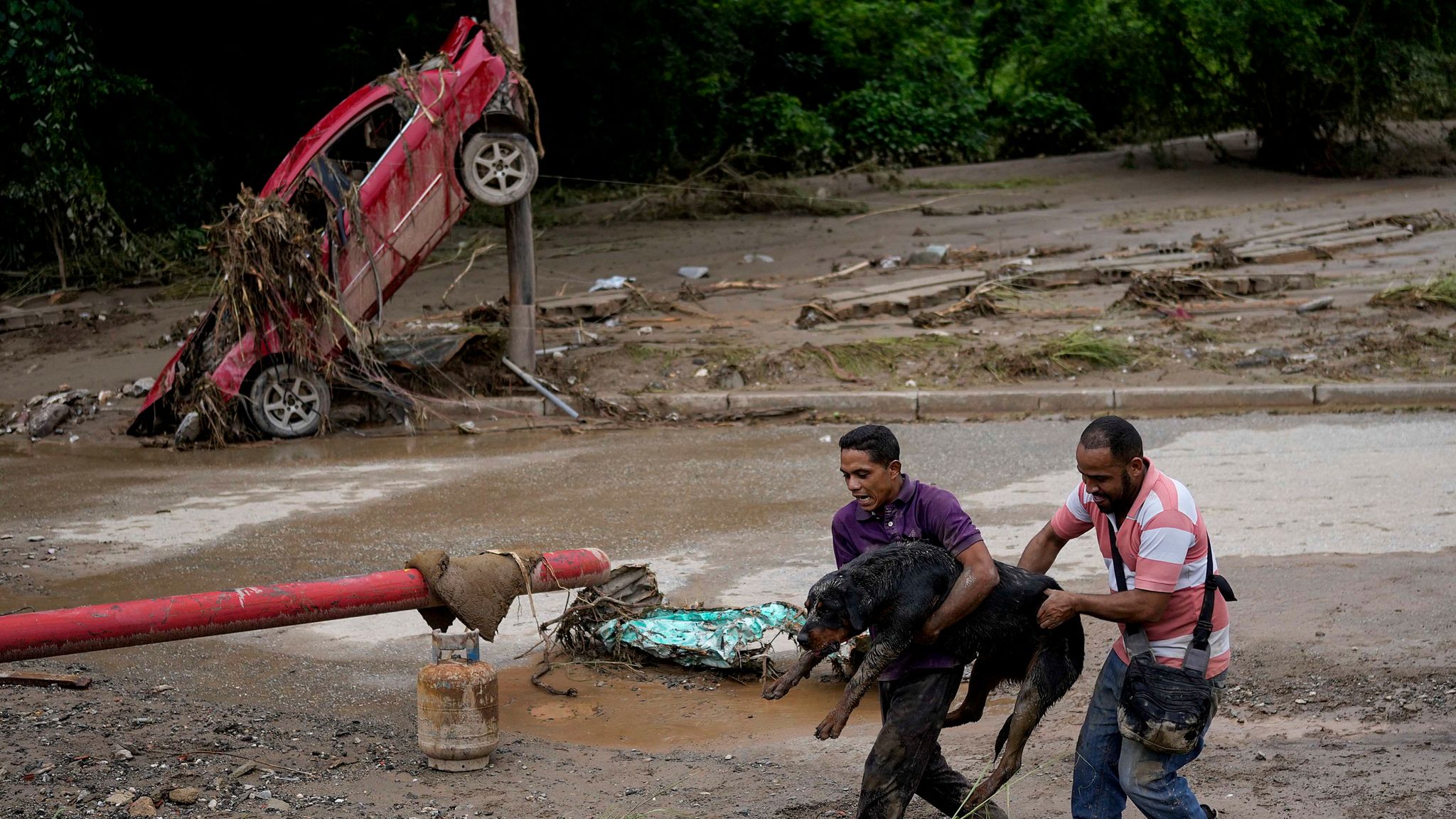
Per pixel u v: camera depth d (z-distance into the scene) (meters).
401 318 16.42
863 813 3.90
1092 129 33.22
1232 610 6.52
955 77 35.00
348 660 6.62
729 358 13.55
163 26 25.22
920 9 37.69
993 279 16.45
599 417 12.71
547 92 29.42
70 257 20.47
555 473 10.60
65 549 8.62
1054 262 18.02
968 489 9.48
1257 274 15.84
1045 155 33.44
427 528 8.96
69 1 18.36
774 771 5.11
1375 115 25.36
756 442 11.53
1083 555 7.73
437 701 5.05
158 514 9.55
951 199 25.48
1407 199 22.52
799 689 6.18
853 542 4.10
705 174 27.08
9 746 5.16
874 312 15.31
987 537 8.20
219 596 4.71
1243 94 26.53
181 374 12.37
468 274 19.58
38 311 17.83
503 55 12.62
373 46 26.30
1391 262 16.83
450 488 10.18
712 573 7.74
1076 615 3.82
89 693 5.98
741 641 6.23
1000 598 3.82
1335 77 24.36
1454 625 6.03
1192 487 9.12
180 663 6.57
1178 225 20.92
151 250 20.70
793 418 12.40
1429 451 9.70
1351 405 11.66
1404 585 6.64
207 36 25.66
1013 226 21.81
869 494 3.98
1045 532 4.11
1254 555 7.44
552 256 20.78
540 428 12.43
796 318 15.42
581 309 15.80
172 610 4.60
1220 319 14.18
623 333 14.97
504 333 14.09
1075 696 5.75
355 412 12.80
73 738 5.29
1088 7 32.62
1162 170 27.80
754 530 8.69
